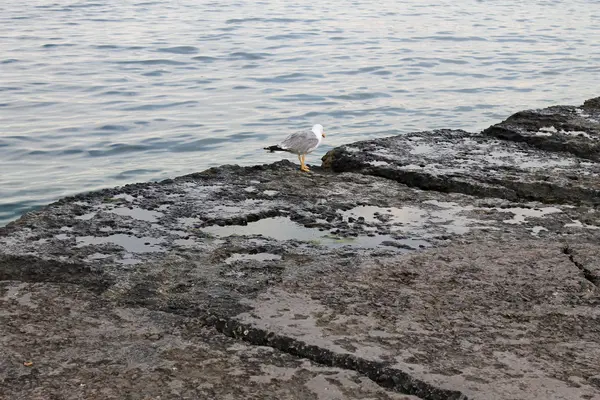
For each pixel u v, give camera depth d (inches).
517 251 216.5
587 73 873.5
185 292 191.9
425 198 263.7
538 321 178.2
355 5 1585.9
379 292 191.5
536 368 159.2
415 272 202.7
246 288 193.9
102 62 923.4
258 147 573.0
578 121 350.3
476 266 206.4
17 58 941.8
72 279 198.7
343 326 174.9
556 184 270.4
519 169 289.6
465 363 160.7
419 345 167.5
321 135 328.8
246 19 1339.8
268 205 253.6
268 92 761.6
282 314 179.9
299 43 1072.2
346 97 740.7
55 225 231.1
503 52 1018.7
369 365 160.4
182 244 220.8
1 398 149.6
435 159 302.2
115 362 161.6
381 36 1151.6
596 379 155.3
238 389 153.0
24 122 640.4
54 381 154.9
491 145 324.5
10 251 211.6
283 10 1482.5
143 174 510.3
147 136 600.4
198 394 151.3
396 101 727.1
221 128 625.3
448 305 185.2
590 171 288.8
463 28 1263.5
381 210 251.9
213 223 237.5
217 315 179.0
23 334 171.0
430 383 153.7
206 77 837.2
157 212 245.3
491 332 173.2
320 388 154.1
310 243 224.1
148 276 199.3
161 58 950.4
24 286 192.5
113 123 638.5
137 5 1557.6
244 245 221.0
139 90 770.8
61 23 1288.1
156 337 171.6
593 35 1199.6
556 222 241.6
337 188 273.3
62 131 612.7
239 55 971.3
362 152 309.9
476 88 787.4
